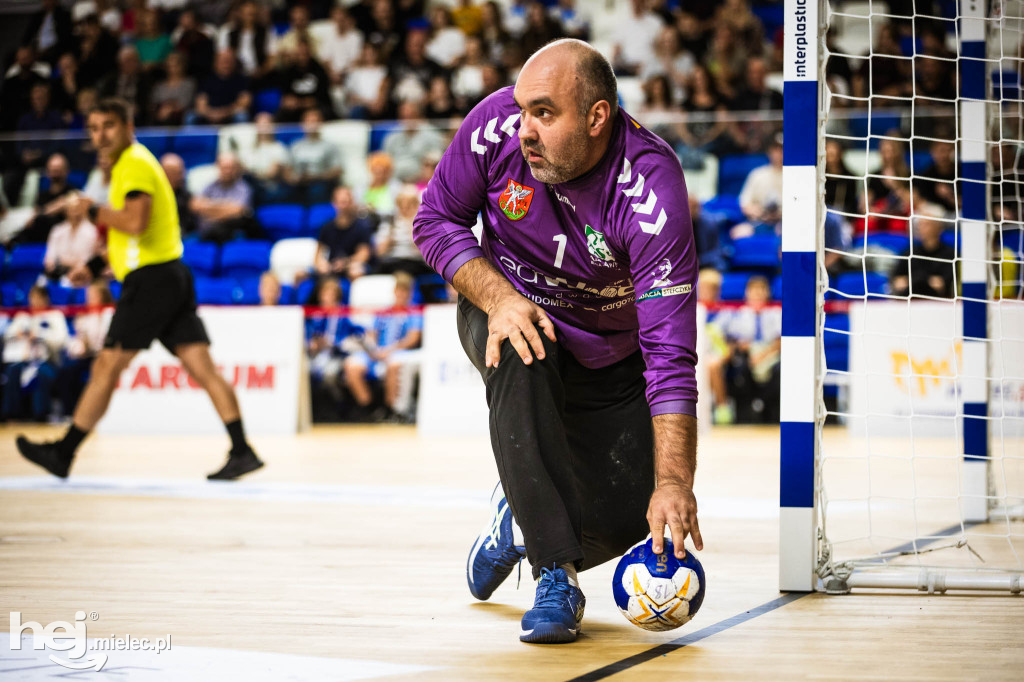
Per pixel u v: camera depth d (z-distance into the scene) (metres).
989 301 5.74
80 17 19.44
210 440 13.47
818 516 4.23
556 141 3.28
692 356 3.41
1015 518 6.34
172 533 5.85
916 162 15.31
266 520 6.42
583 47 3.30
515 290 3.57
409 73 18.16
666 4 18.00
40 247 16.80
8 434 14.20
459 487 8.34
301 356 14.31
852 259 14.88
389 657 3.10
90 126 8.03
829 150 15.24
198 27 18.98
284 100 18.19
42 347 15.70
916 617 3.70
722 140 16.08
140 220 7.95
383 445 12.59
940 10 16.36
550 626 3.24
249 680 2.82
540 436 3.39
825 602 3.97
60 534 5.80
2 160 17.48
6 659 3.04
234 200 16.78
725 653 3.16
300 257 16.31
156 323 8.20
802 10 4.28
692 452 3.37
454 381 14.09
